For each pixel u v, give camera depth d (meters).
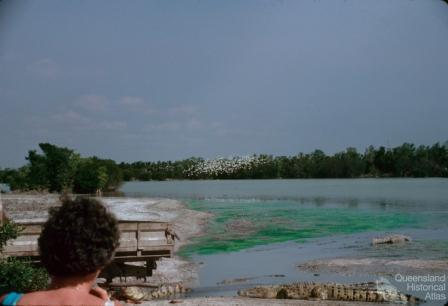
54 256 2.62
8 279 10.27
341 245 30.52
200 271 22.45
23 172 91.31
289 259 25.67
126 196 92.00
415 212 55.34
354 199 80.94
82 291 2.67
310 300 16.06
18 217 44.53
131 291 16.81
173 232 17.38
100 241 2.66
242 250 29.16
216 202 74.81
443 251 26.53
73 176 92.00
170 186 162.50
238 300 15.91
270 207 64.56
